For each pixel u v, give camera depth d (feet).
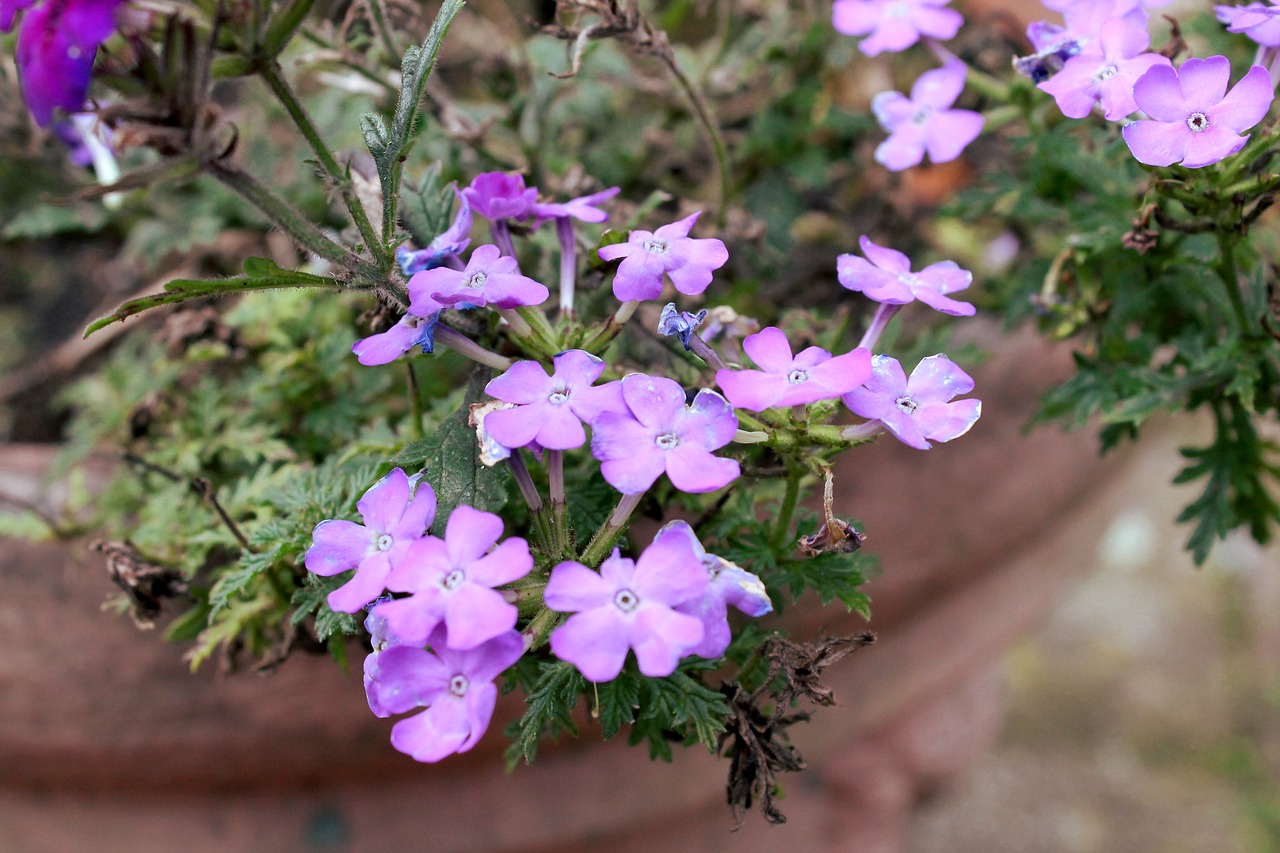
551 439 0.80
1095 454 1.19
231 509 0.99
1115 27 0.90
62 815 1.08
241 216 1.18
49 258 1.57
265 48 0.82
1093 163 1.02
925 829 1.91
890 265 0.88
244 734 1.01
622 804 1.11
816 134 1.22
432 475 0.86
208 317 1.06
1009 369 1.11
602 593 0.78
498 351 0.89
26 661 1.00
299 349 1.05
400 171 0.84
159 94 0.79
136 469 1.06
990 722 1.68
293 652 0.99
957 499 1.10
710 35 1.51
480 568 0.78
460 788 1.08
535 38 1.16
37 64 0.77
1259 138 0.88
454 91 1.35
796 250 1.23
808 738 1.18
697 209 1.07
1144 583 2.33
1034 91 1.06
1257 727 2.05
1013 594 1.26
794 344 1.00
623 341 0.95
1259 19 0.88
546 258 1.01
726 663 0.89
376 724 1.02
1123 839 1.90
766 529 0.91
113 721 1.01
